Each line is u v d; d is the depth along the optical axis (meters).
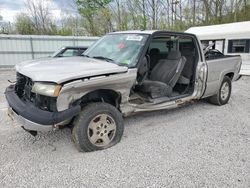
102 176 2.82
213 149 3.49
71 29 26.67
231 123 4.60
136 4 26.42
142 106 3.91
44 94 2.95
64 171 2.93
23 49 17.81
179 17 26.23
